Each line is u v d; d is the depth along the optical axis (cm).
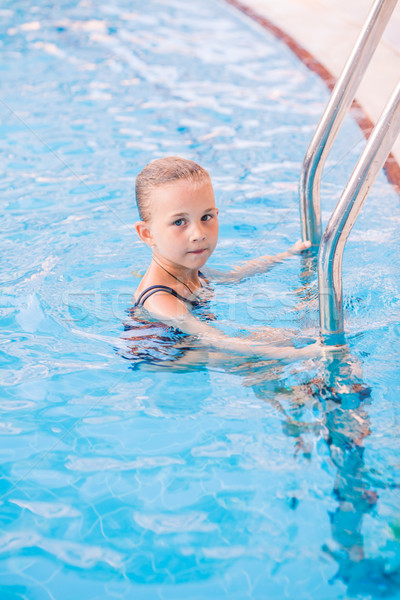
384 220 267
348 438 145
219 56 511
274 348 178
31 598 112
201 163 340
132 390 169
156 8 651
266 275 221
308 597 111
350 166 328
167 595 112
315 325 190
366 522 125
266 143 363
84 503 133
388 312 195
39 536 125
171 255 190
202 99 427
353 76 196
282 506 130
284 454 143
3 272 232
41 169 332
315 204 225
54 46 535
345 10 577
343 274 219
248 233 263
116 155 348
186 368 176
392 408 154
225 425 153
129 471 141
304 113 402
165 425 154
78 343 191
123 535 125
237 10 628
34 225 272
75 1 676
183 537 124
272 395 162
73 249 249
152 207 187
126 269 233
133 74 473
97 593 113
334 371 167
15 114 401
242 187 312
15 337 194
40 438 152
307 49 507
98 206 291
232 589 113
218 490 134
